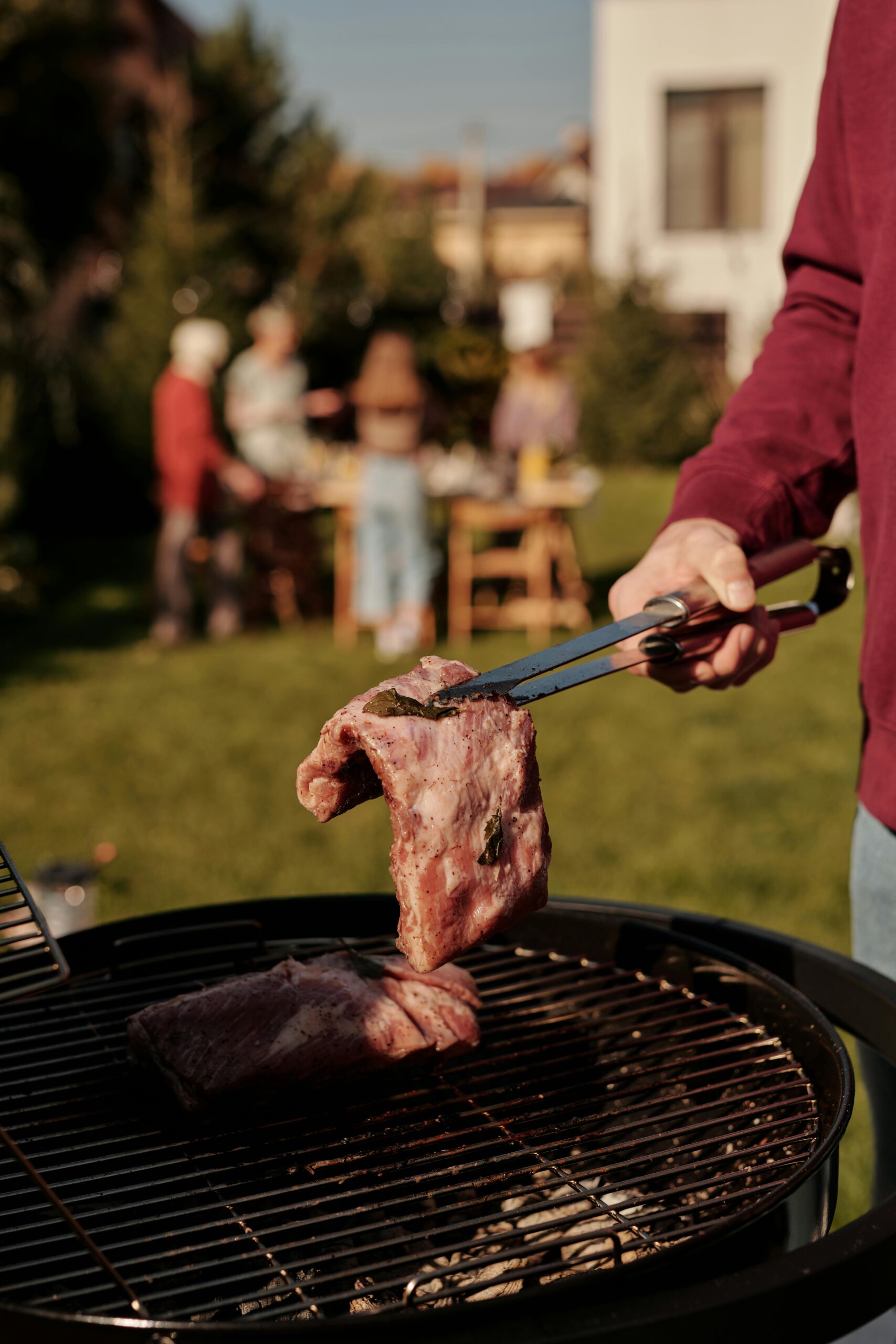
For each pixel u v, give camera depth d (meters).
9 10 10.53
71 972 1.87
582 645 1.47
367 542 7.47
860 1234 1.13
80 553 11.47
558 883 4.13
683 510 1.72
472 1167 1.41
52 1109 1.60
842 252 1.75
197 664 7.38
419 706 1.35
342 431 13.06
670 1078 1.64
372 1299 1.35
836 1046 1.48
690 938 1.82
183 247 12.33
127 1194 1.46
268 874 4.22
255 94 15.38
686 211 17.36
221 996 1.56
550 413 8.20
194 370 7.69
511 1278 1.20
